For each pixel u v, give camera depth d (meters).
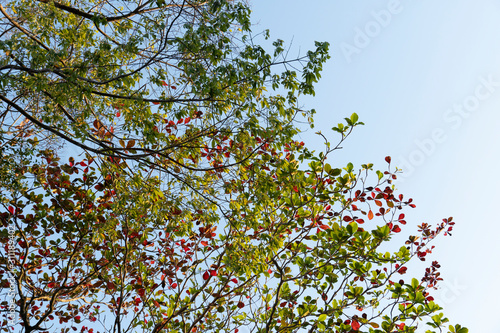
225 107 6.64
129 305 7.66
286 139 6.70
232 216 6.93
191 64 5.96
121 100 7.31
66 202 6.83
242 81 6.41
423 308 6.07
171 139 7.34
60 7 6.38
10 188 6.65
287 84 6.62
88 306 7.76
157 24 5.90
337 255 6.15
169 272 7.04
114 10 6.66
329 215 6.95
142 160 6.33
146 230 7.13
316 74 6.39
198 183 7.14
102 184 7.04
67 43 5.68
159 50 5.98
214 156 7.34
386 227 6.16
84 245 7.18
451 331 5.93
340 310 6.18
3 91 6.20
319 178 6.73
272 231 6.94
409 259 6.36
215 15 5.88
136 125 6.62
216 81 5.96
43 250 7.14
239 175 7.21
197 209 7.20
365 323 6.17
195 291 7.15
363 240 6.11
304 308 6.32
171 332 6.74
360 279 6.42
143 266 7.27
